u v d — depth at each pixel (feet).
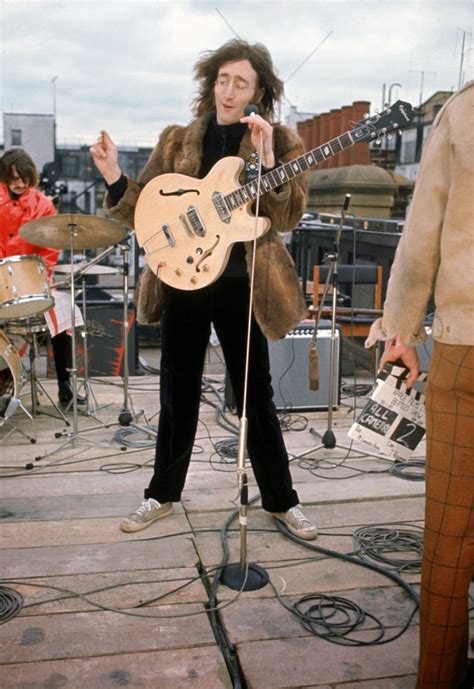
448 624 4.85
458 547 4.76
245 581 7.15
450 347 4.62
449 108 4.55
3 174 13.12
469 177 4.40
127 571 7.40
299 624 6.55
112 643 6.20
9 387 12.89
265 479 8.22
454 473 4.70
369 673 5.88
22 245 13.38
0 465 10.59
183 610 6.72
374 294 18.80
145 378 16.57
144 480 10.03
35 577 7.27
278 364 13.25
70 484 9.85
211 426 12.69
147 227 7.66
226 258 7.32
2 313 11.44
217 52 7.37
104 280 28.91
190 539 8.13
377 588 7.22
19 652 6.05
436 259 4.76
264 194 7.15
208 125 7.63
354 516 8.91
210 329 8.00
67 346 13.55
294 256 23.27
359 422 6.33
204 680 5.75
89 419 13.12
